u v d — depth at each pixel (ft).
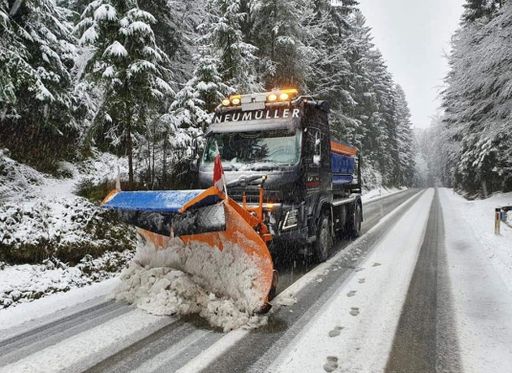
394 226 42.60
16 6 28.04
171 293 14.85
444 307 15.65
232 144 21.43
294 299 16.35
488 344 12.17
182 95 36.27
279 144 20.42
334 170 29.50
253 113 21.50
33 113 33.17
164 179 34.91
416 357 11.26
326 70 74.95
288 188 19.36
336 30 76.18
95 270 20.47
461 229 40.14
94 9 28.09
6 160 30.71
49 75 31.65
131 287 16.39
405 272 21.57
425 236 35.32
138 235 17.63
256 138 20.98
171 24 47.37
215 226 13.58
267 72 56.39
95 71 28.53
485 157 75.92
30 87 28.07
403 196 114.11
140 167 37.11
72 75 38.88
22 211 20.98
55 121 35.86
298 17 55.62
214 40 45.68
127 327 13.39
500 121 55.01
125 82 28.50
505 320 14.23
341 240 33.27
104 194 28.53
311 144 21.48
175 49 51.55
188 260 15.70
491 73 51.78
